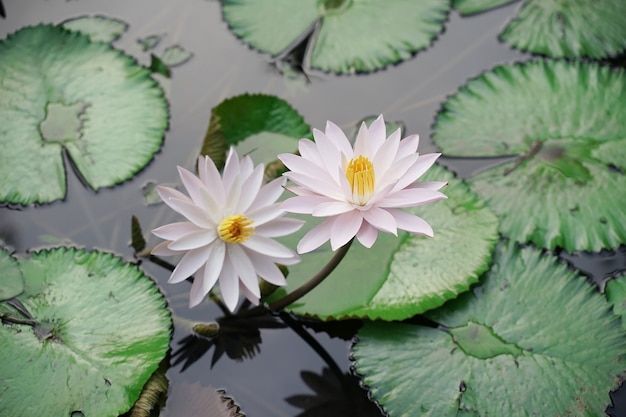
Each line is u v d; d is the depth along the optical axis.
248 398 1.93
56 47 2.14
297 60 2.19
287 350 1.97
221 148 2.08
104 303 1.96
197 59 2.19
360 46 2.19
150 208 2.05
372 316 1.95
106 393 1.90
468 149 2.09
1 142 2.07
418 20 2.21
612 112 2.11
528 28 2.20
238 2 2.23
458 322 1.96
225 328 1.97
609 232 2.01
